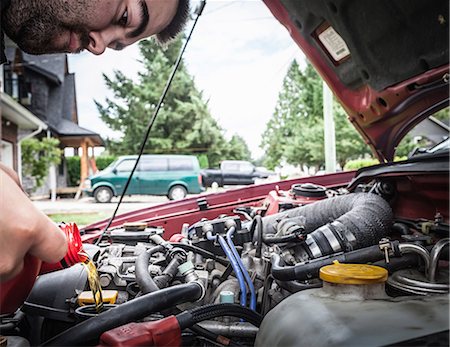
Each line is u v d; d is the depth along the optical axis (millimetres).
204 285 1228
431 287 936
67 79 24828
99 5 1150
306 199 2135
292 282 1086
